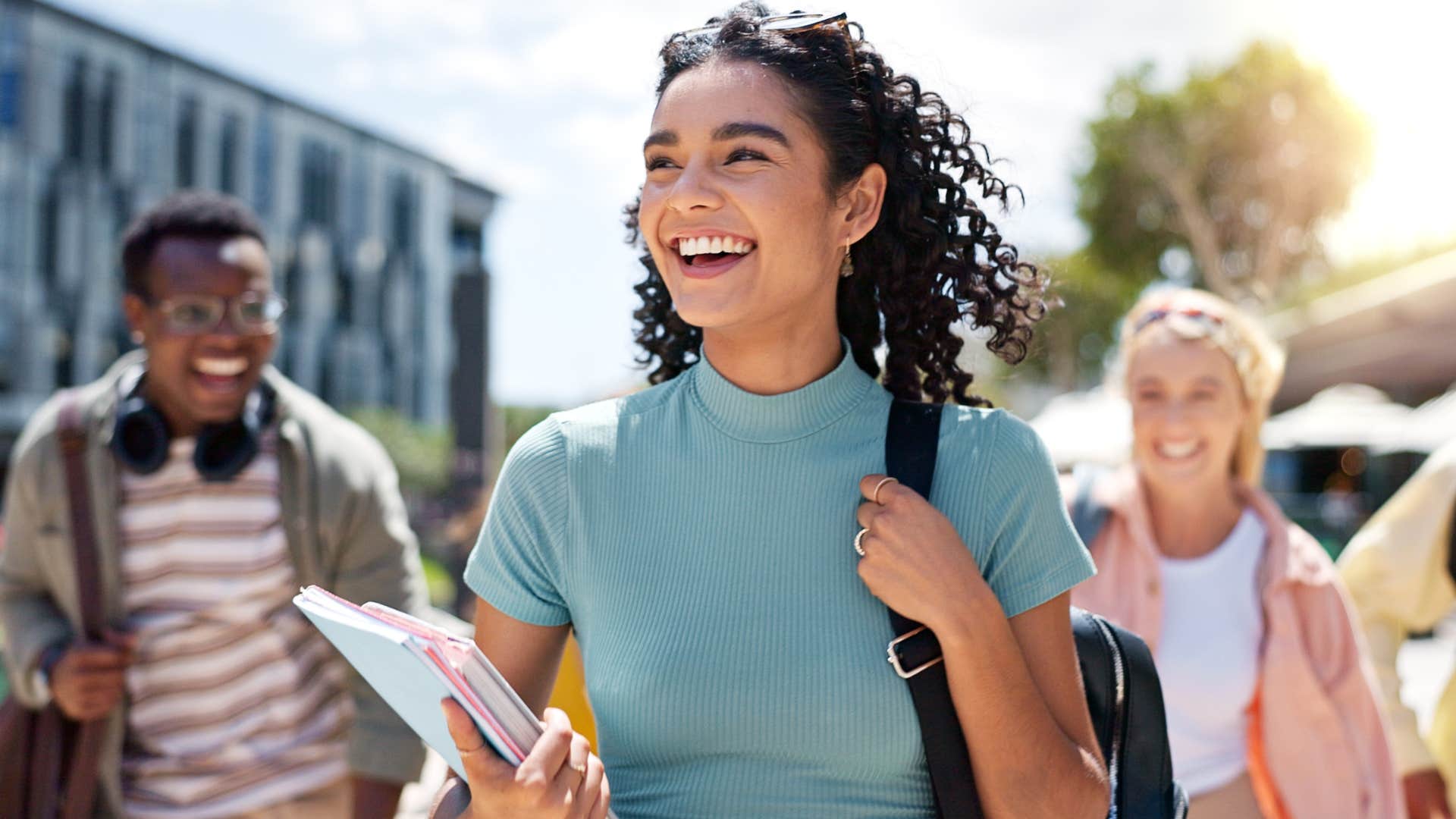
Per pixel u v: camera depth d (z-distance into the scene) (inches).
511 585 61.9
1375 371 426.0
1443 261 400.8
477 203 1865.2
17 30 1222.3
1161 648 106.0
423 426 1558.8
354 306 1626.5
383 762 101.3
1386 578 122.3
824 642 56.2
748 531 58.6
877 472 59.2
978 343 71.6
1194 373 109.9
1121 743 65.9
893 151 63.1
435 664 46.3
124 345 1338.6
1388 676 121.6
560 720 50.5
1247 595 107.2
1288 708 103.5
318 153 1569.9
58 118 1262.3
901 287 67.6
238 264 103.3
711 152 57.8
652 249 60.1
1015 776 54.0
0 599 104.3
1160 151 1059.9
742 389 60.4
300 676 105.1
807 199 58.4
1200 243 1041.5
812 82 59.2
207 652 101.7
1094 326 1221.1
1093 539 110.4
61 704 97.1
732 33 60.1
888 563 54.9
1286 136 1048.2
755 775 55.7
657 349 74.9
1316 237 1082.1
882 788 55.9
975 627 54.0
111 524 101.1
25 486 103.1
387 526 109.1
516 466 62.9
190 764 100.7
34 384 1245.7
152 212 105.1
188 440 103.8
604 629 59.2
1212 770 103.7
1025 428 60.6
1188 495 110.8
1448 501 120.2
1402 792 120.3
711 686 55.9
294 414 106.3
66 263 1275.8
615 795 58.1
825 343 61.5
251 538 103.2
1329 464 790.5
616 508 60.4
